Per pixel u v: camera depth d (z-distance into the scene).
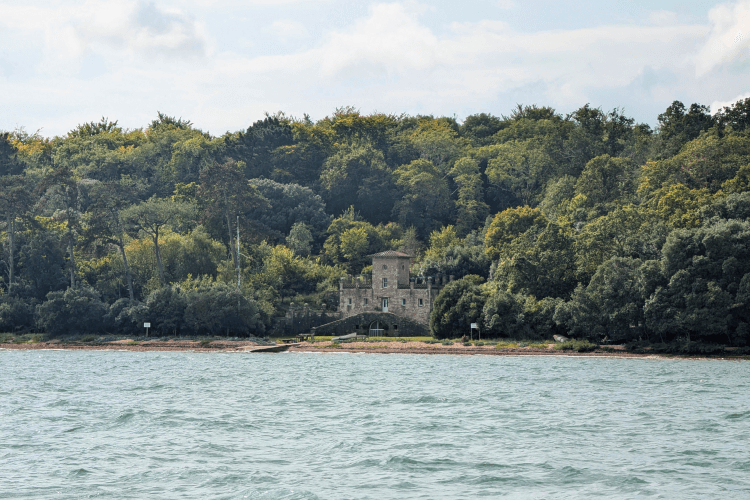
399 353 161.62
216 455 55.75
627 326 154.38
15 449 57.50
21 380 104.00
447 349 159.50
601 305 154.88
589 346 153.75
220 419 70.88
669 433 63.81
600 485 47.47
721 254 148.00
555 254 173.50
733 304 143.25
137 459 54.47
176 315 185.12
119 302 190.88
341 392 91.06
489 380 104.56
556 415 73.44
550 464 52.78
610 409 77.06
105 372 117.38
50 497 44.78
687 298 145.38
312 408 78.06
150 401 83.19
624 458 54.59
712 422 69.06
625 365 130.00
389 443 59.81
